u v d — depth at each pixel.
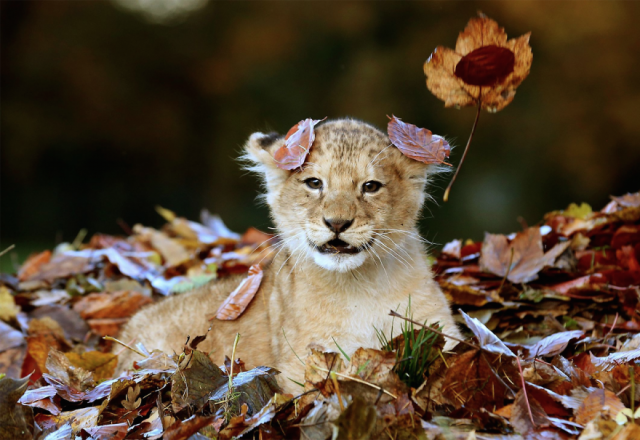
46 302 11.73
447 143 8.23
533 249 10.48
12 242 35.88
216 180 40.94
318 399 6.54
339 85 38.50
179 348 9.29
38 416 7.22
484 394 6.65
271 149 8.93
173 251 13.98
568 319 9.52
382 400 6.34
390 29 39.00
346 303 8.18
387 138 8.70
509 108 36.06
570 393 6.61
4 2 39.69
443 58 7.49
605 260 10.52
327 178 8.23
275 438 6.21
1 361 9.62
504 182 35.16
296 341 8.24
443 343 7.17
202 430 6.29
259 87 40.41
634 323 8.98
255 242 14.79
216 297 9.55
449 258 12.02
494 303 9.70
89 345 10.73
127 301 11.59
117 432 6.48
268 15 41.03
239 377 7.08
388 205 8.30
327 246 8.08
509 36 36.66
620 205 11.67
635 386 6.75
